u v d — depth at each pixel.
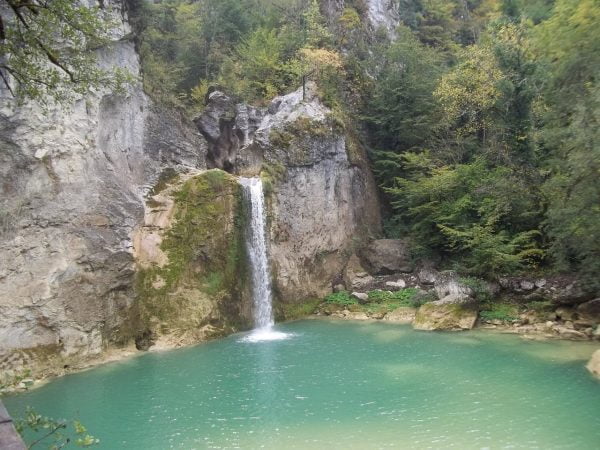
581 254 20.00
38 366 17.45
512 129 27.64
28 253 17.86
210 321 22.86
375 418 13.25
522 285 23.94
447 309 23.33
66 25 12.92
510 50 27.23
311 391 15.45
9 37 11.12
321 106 31.45
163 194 24.08
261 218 26.42
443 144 31.92
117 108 22.91
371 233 32.09
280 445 11.88
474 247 25.62
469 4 57.62
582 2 17.16
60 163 19.14
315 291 28.25
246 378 16.89
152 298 21.88
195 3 46.16
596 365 16.28
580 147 17.19
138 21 25.45
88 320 19.22
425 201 29.61
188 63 39.69
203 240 23.84
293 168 28.39
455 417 13.15
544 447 11.36
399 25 45.16
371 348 20.12
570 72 18.45
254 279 25.44
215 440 12.27
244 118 31.41
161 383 16.61
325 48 35.72
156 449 11.89
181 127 27.50
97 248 19.91
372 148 34.50
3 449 4.16
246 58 36.12
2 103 17.25
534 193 25.36
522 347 19.45
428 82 33.44
